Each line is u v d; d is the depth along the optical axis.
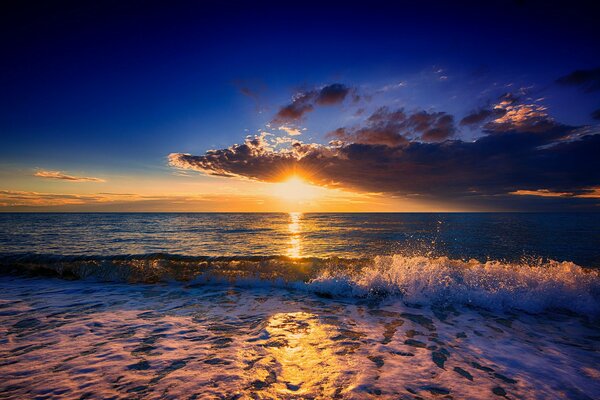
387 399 2.29
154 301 5.37
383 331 4.03
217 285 6.71
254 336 3.69
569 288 5.70
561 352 3.41
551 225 35.97
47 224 43.53
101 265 7.85
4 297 5.52
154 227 38.16
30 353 3.04
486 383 2.60
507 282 6.18
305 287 6.47
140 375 2.60
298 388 2.43
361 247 17.45
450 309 5.18
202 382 2.49
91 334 3.64
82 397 2.22
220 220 63.94
